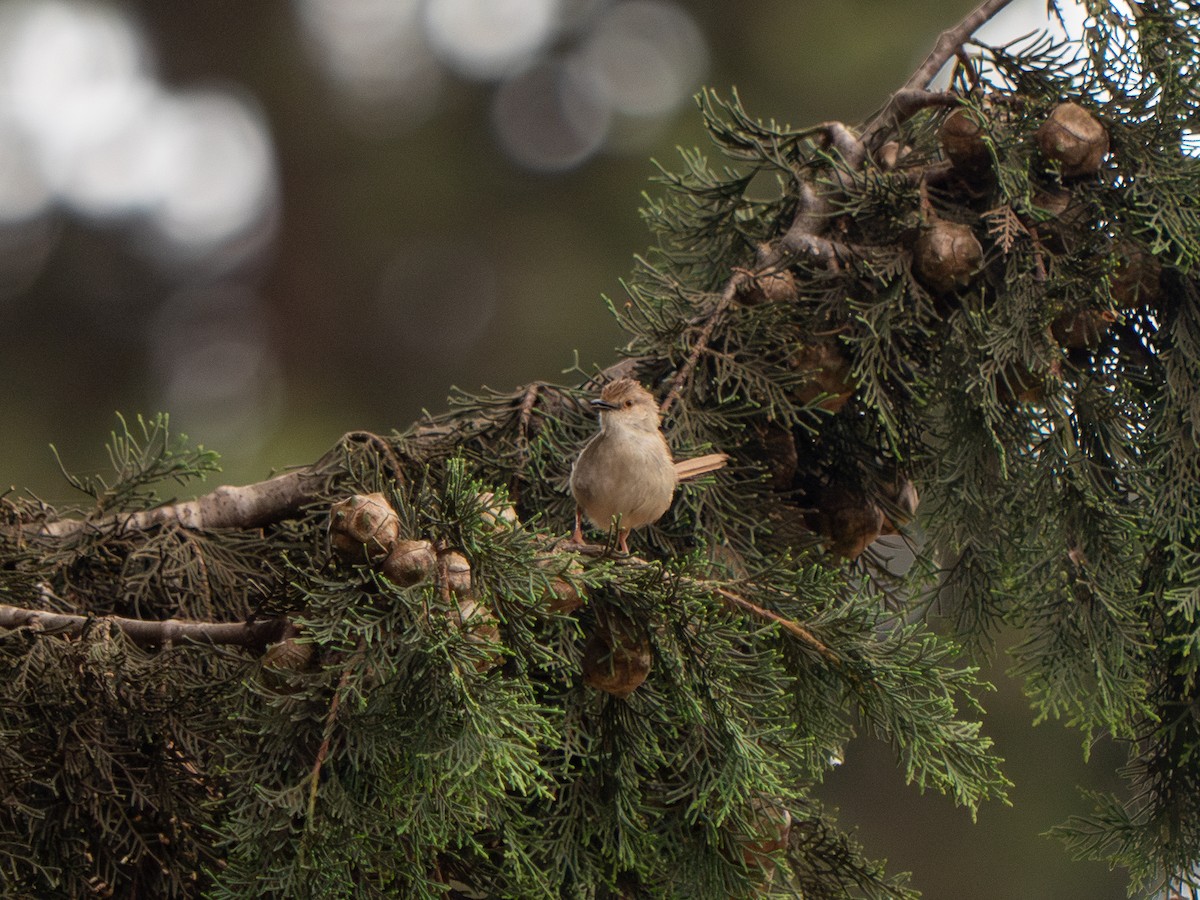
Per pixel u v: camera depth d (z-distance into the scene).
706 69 15.66
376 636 6.58
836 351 6.80
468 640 6.57
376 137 16.56
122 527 6.79
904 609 6.85
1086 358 6.81
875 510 6.84
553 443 6.79
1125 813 6.82
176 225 16.66
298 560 6.78
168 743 6.68
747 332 6.79
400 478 6.76
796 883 6.77
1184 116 6.80
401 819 6.58
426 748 6.57
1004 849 11.40
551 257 15.60
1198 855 6.80
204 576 6.77
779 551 6.78
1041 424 6.78
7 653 6.68
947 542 6.81
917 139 6.89
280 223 16.44
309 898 6.57
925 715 6.65
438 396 15.65
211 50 16.81
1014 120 6.82
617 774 6.66
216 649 6.64
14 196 16.27
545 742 6.65
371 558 6.59
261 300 16.36
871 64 14.44
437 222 16.17
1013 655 6.78
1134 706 6.76
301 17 17.00
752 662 6.65
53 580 6.77
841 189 6.82
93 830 6.67
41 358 16.03
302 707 6.59
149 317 16.39
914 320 6.80
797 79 14.79
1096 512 6.75
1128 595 6.75
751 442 6.80
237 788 6.59
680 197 6.91
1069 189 6.80
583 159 16.20
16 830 6.65
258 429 15.36
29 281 16.22
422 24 16.92
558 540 6.64
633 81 16.14
